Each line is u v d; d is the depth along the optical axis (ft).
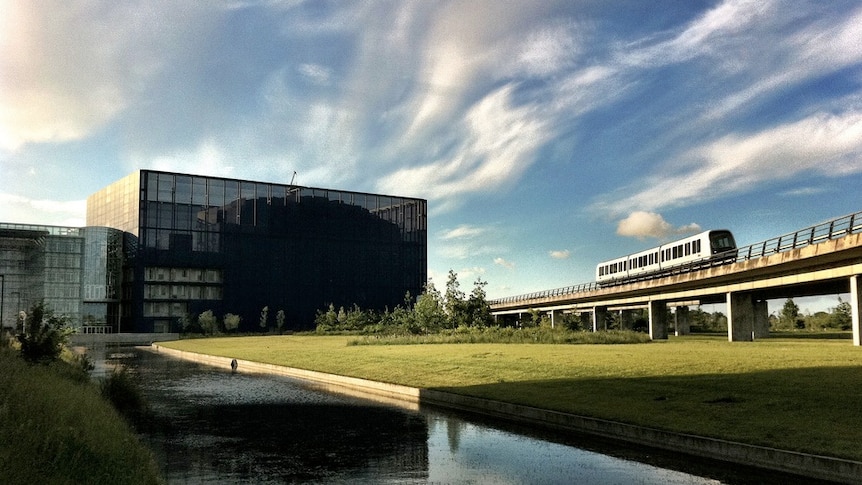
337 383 101.35
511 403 65.10
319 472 41.70
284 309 383.45
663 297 204.64
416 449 48.70
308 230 396.57
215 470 42.39
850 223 111.24
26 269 331.77
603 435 53.06
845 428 43.86
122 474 35.06
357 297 409.28
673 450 47.06
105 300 347.97
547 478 39.50
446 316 201.67
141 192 344.49
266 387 96.27
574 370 83.20
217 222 365.61
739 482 38.01
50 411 42.39
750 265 144.36
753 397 56.34
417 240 437.99
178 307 353.10
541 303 296.10
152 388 95.96
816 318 320.70
